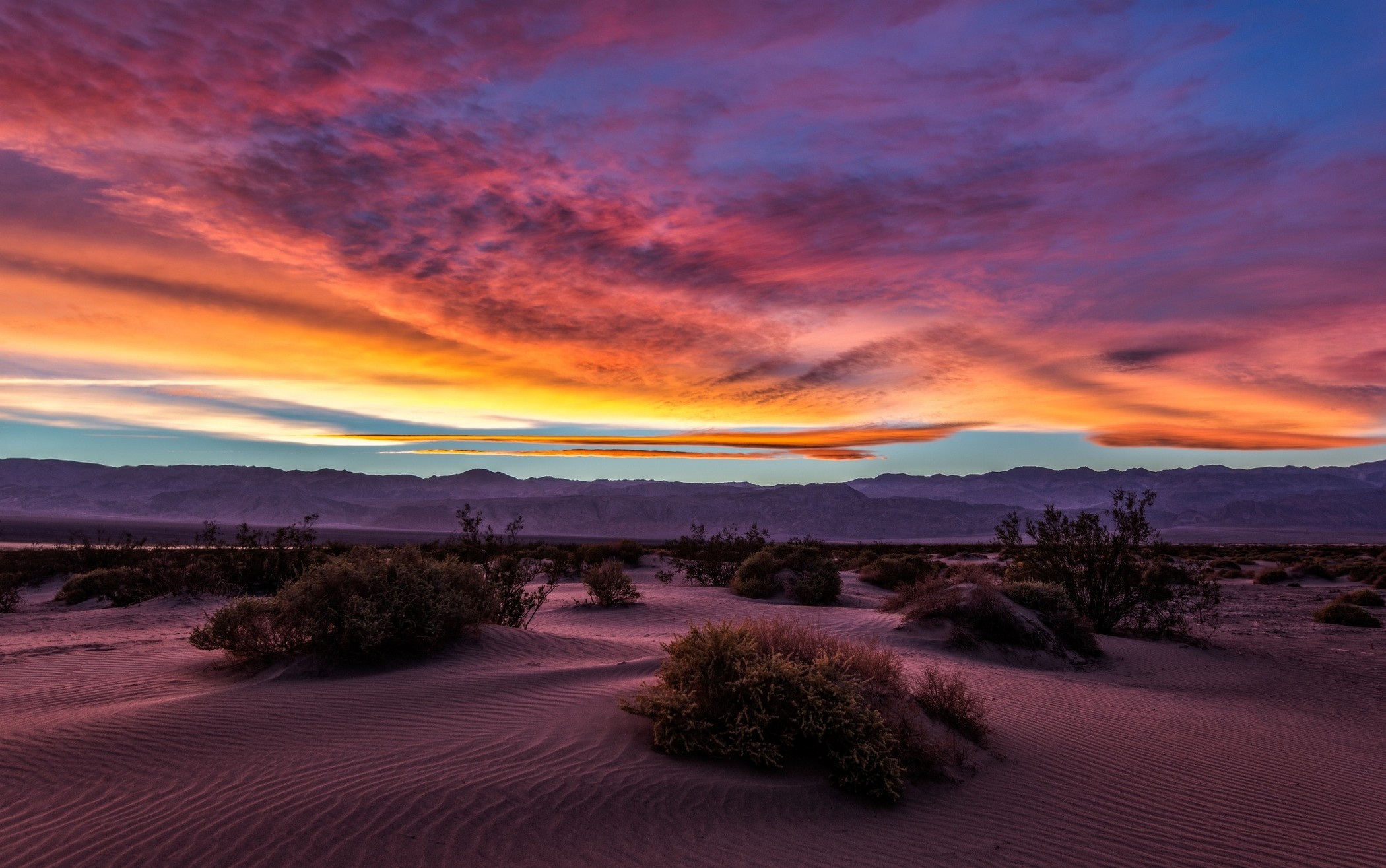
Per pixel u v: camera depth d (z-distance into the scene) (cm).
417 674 969
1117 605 1870
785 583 2422
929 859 559
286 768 620
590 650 1212
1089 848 593
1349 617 2181
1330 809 694
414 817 537
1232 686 1292
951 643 1452
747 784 650
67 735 689
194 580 2189
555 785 607
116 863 468
